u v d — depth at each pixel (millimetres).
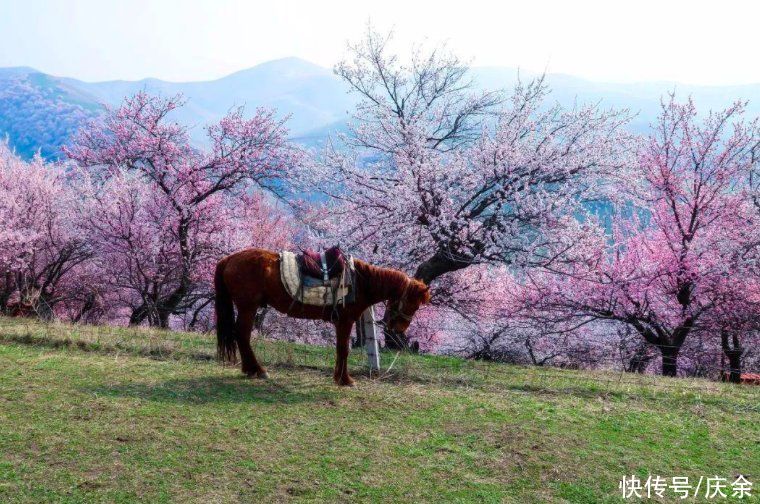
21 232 19562
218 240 21297
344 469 5258
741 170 16531
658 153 17047
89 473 4816
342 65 17656
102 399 6578
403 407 7109
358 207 17281
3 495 4367
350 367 9109
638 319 17109
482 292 20625
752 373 16109
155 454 5254
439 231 15484
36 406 6203
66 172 20922
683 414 7504
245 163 20547
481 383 8547
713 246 16641
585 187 16109
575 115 15922
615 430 6707
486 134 16188
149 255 19672
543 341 19625
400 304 7926
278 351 9750
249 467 5156
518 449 5934
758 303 16109
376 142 18172
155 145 20156
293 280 7566
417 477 5219
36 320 11359
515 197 14711
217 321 7875
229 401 6887
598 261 16875
